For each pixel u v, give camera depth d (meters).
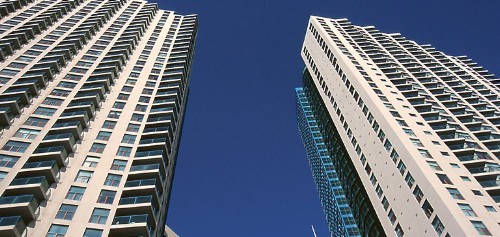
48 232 36.28
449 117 63.16
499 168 48.84
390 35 106.81
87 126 51.28
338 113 78.69
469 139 56.62
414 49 97.88
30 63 60.88
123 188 43.34
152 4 104.62
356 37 95.81
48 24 77.44
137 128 54.03
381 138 57.75
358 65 77.38
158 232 45.09
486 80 87.94
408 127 55.91
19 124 47.72
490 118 64.06
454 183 44.59
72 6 90.12
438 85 77.62
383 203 54.34
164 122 55.34
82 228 37.47
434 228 41.88
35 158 43.00
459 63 99.00
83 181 42.94
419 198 45.78
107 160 46.84
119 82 64.25
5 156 42.59
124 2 104.31
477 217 39.72
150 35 87.12
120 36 80.62
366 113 64.50
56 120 50.00
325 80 88.62
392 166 52.78
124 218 39.72
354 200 76.19
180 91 69.38
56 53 65.38
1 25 71.56
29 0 86.25
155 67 72.38
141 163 48.00
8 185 38.75
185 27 95.44
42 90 55.53
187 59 81.12
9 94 50.62
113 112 56.09
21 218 35.47
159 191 47.16
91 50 71.88
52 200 39.47
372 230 66.25
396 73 75.88
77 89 58.00
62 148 44.56
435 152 50.34
